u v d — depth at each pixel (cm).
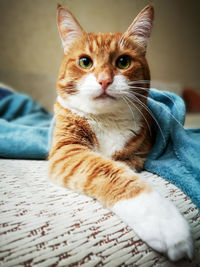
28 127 29
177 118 24
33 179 19
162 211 13
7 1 63
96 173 17
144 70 24
